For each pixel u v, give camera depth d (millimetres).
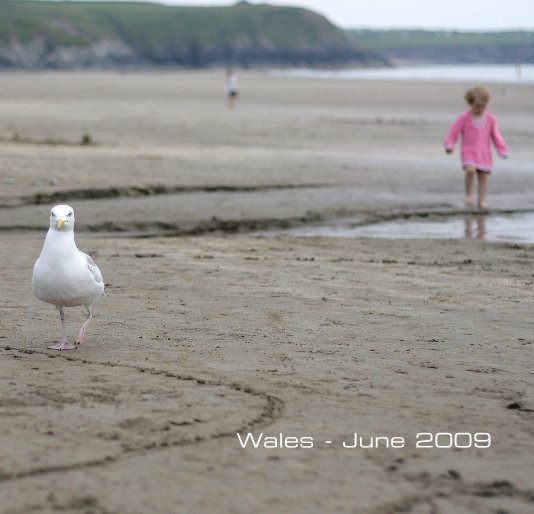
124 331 10367
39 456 6547
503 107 57125
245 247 16625
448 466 6695
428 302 12164
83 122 43125
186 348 9633
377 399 8102
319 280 13555
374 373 8891
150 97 71250
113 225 18938
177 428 7199
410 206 21969
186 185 23562
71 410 7535
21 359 9117
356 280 13609
